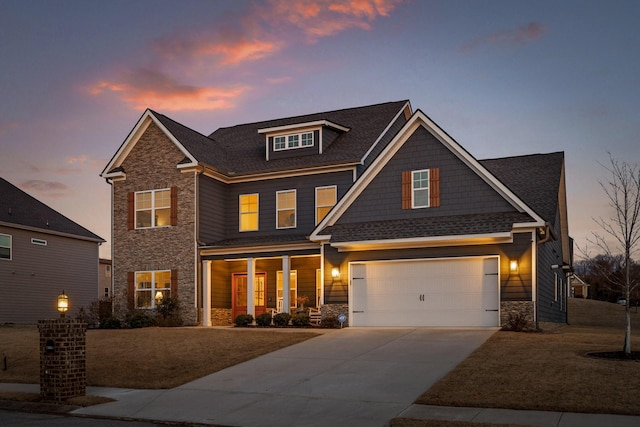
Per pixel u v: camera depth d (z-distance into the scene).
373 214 23.91
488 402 11.82
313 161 27.50
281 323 24.69
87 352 19.20
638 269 21.36
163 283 27.64
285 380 14.82
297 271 27.73
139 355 18.52
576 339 18.28
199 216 27.27
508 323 20.73
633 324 32.62
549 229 21.30
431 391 12.81
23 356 19.30
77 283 37.28
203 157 28.11
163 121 28.31
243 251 26.59
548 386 12.55
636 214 16.19
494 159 29.20
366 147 27.38
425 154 23.28
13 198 35.34
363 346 18.52
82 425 11.85
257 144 31.16
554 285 26.91
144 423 12.01
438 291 22.28
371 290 23.36
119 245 28.59
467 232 21.14
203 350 18.89
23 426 11.78
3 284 32.19
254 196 28.62
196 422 11.76
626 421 10.41
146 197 28.33
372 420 11.25
